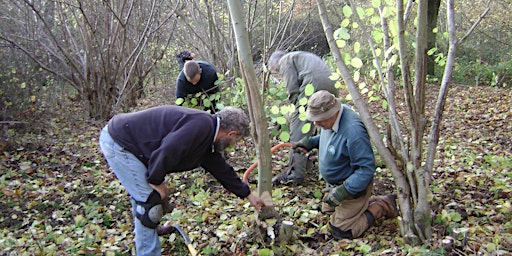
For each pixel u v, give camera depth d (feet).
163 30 33.76
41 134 23.98
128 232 12.89
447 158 18.61
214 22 25.93
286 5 40.91
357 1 27.22
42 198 15.61
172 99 33.68
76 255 11.44
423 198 10.22
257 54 40.06
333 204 11.23
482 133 23.59
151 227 10.23
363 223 11.68
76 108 30.45
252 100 10.57
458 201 13.52
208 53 25.96
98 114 28.22
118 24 26.71
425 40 9.85
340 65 10.52
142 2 30.50
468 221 11.83
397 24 9.82
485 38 47.34
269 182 11.11
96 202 14.71
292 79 15.31
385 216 12.35
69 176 17.98
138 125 9.75
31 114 24.44
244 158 18.94
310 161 16.78
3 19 27.99
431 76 42.93
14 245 11.98
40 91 28.50
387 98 10.61
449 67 10.10
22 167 18.44
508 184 14.60
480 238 10.38
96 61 28.32
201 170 17.60
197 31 28.35
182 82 17.52
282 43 30.40
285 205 13.87
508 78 40.75
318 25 52.13
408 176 10.38
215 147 10.07
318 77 14.89
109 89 27.81
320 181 16.22
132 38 30.17
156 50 33.06
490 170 16.42
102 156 20.49
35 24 26.53
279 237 11.16
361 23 10.89
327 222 12.61
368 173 10.80
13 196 15.53
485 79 42.01
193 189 15.57
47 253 11.47
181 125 9.43
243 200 14.64
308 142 12.94
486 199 13.69
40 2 28.30
